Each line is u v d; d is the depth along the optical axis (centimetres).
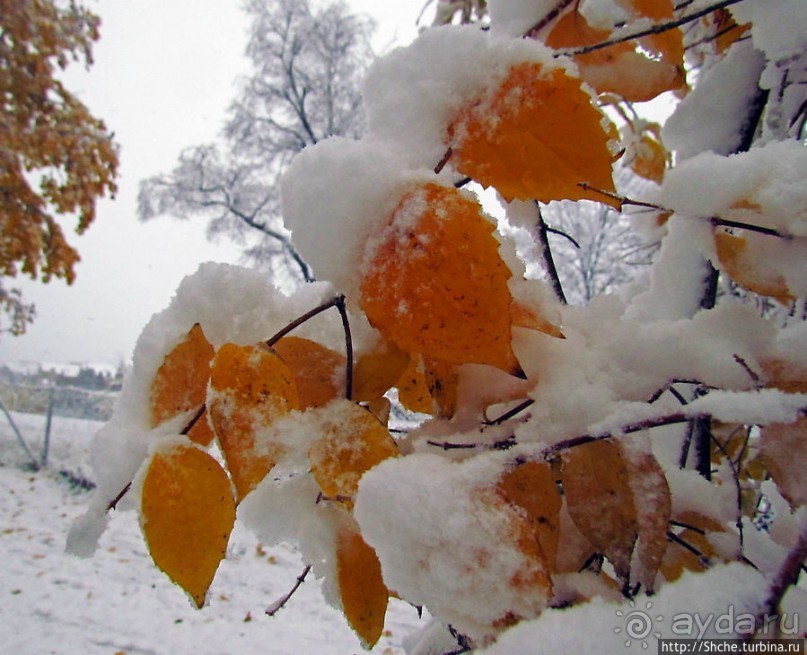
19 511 363
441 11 82
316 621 256
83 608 249
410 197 22
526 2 34
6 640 222
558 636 19
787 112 48
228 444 22
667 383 25
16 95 494
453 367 25
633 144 57
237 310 27
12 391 651
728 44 49
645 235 72
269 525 28
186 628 243
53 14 498
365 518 21
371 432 23
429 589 20
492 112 24
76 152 503
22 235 506
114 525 341
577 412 23
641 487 23
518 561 20
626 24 33
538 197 23
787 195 27
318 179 23
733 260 29
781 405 21
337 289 23
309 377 25
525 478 23
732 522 32
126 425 27
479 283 21
